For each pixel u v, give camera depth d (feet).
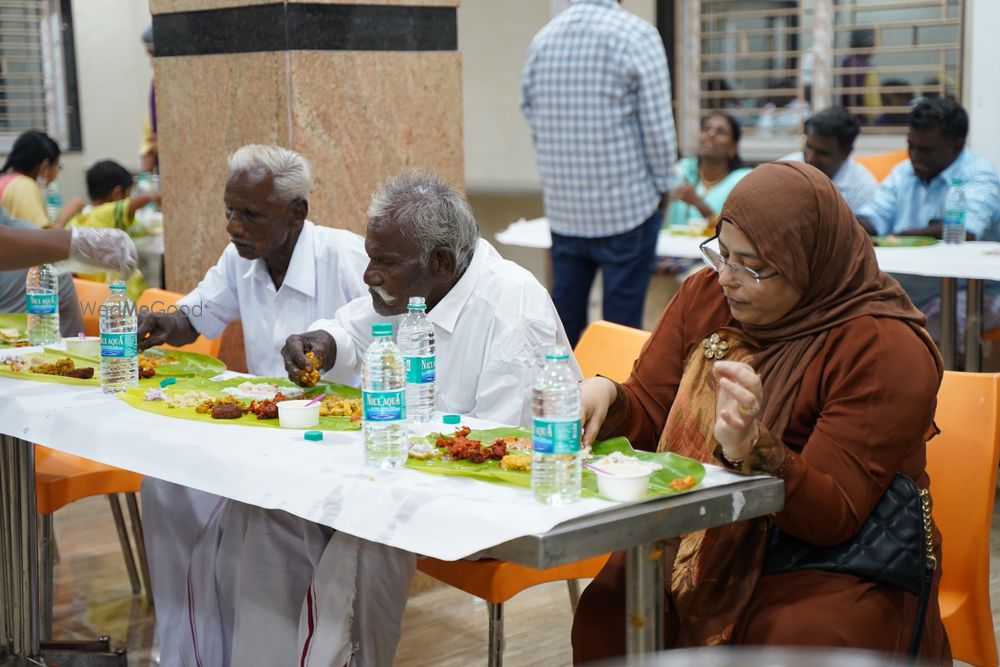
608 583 7.60
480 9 28.73
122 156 29.68
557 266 16.60
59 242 9.18
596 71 15.20
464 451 6.81
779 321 7.28
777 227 6.95
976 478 7.48
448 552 5.87
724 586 6.93
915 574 6.74
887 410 6.77
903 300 7.16
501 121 29.09
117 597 12.00
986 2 18.67
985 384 7.52
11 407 8.73
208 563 8.79
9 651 9.52
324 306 10.37
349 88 12.21
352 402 8.29
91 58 28.91
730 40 24.90
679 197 17.62
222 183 12.82
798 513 6.58
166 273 13.79
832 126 17.11
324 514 6.50
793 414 7.11
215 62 12.57
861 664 2.81
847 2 23.03
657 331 8.11
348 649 7.69
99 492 10.18
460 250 8.48
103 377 8.93
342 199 12.29
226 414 8.01
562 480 6.02
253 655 8.11
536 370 8.63
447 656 10.46
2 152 28.12
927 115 16.02
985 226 15.92
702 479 6.42
